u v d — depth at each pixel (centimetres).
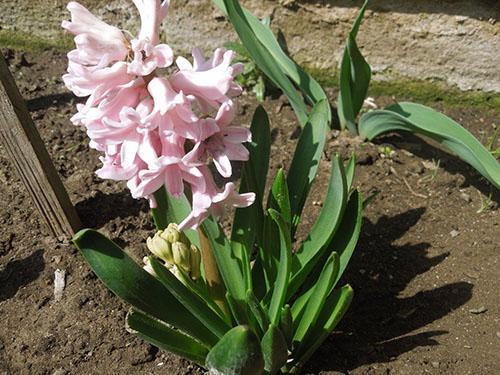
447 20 68
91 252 39
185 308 44
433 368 48
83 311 53
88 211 61
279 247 48
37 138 52
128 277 40
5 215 61
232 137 36
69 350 51
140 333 42
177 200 49
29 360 50
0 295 55
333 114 72
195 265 44
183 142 35
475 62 70
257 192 47
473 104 73
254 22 69
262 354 39
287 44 75
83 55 33
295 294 53
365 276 56
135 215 60
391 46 72
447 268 56
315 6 71
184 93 35
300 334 46
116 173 35
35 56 80
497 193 63
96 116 34
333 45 73
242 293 45
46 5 77
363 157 66
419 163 66
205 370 49
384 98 75
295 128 70
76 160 66
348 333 52
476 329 51
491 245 58
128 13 76
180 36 77
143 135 34
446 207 62
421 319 52
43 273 56
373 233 60
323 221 45
